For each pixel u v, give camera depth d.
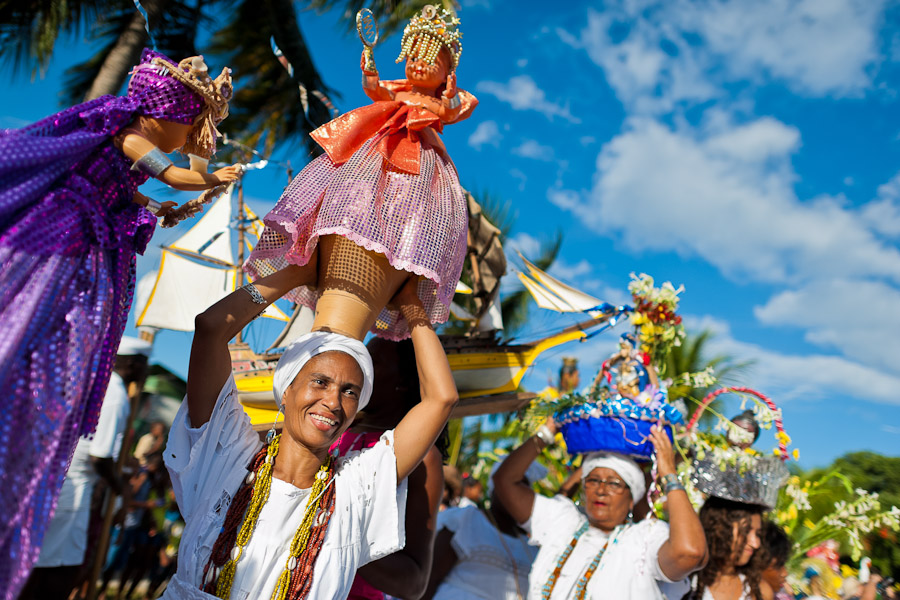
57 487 1.79
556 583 3.61
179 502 2.44
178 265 8.38
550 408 4.06
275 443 2.49
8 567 1.68
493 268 5.20
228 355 2.50
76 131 2.04
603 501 3.68
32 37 9.27
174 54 9.28
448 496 6.17
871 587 6.18
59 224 1.90
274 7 9.48
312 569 2.30
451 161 2.81
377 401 3.31
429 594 3.98
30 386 1.77
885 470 12.28
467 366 5.02
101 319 1.94
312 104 8.51
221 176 2.21
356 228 2.35
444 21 2.77
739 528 3.85
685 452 4.12
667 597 3.51
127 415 5.05
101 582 7.02
